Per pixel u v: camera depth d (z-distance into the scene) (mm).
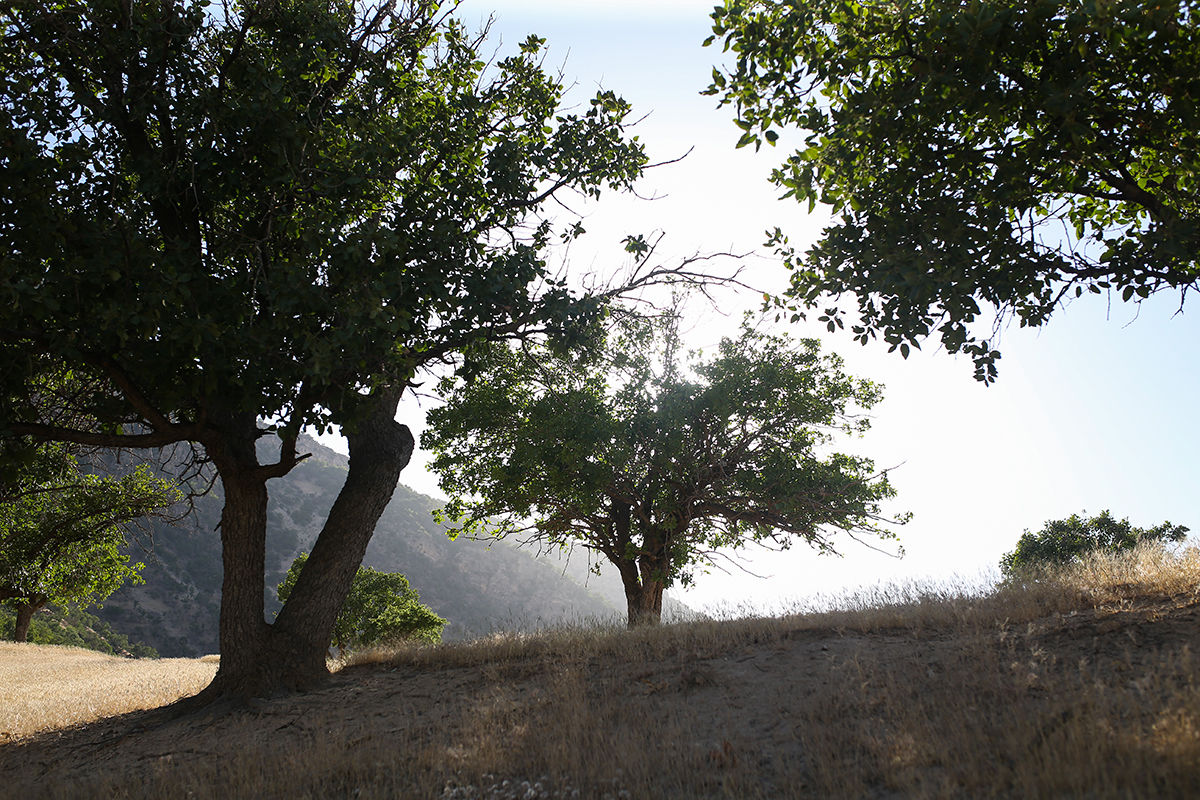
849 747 5828
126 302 8383
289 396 9711
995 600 9445
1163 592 8078
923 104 7848
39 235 8320
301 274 9094
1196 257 7617
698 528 21688
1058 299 8398
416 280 9883
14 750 9922
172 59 10141
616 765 6094
